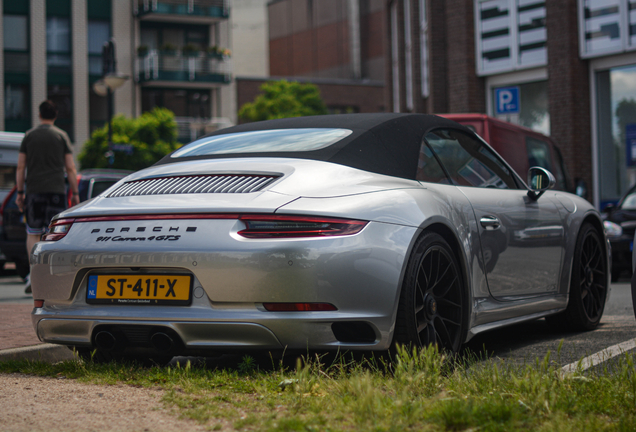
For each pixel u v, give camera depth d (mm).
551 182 4258
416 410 2377
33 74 31234
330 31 58594
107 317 3102
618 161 14805
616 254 9602
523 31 15664
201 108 35562
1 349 3861
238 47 58656
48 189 7059
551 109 15148
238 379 3008
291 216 2885
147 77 33344
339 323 2914
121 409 2633
